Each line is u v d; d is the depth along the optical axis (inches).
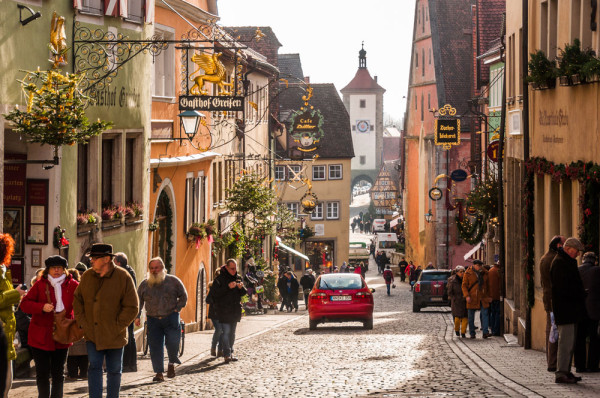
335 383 653.9
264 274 1961.1
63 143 651.5
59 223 770.8
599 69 682.2
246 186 1804.9
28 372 680.4
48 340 517.0
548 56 902.4
